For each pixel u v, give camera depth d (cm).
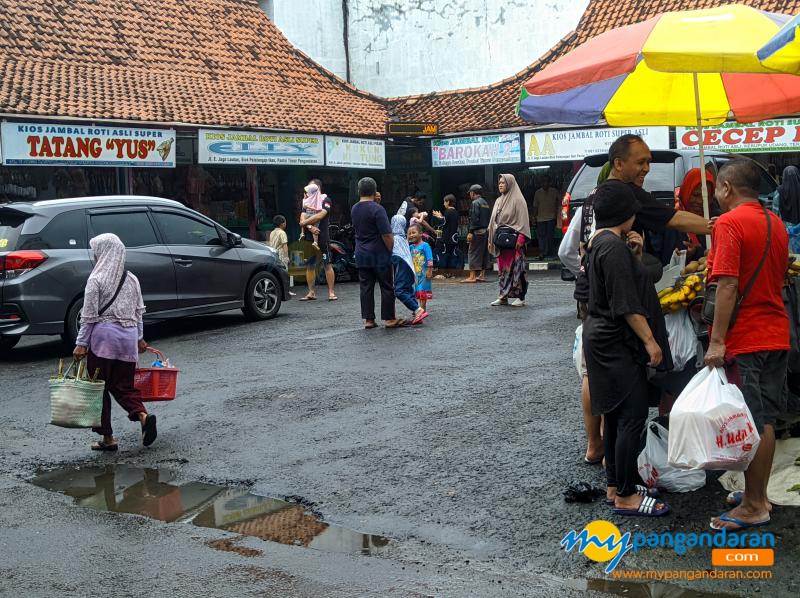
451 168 2547
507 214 1348
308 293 1650
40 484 637
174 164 1905
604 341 497
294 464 647
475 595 430
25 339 1338
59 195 1866
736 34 520
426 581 448
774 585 425
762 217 472
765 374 477
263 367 984
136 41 2197
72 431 777
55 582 461
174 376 735
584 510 525
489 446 654
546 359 938
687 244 648
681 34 532
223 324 1359
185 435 738
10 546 514
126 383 713
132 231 1226
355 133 2230
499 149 2242
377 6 2759
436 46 2678
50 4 2141
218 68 2273
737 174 481
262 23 2578
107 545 511
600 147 2105
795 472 524
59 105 1755
